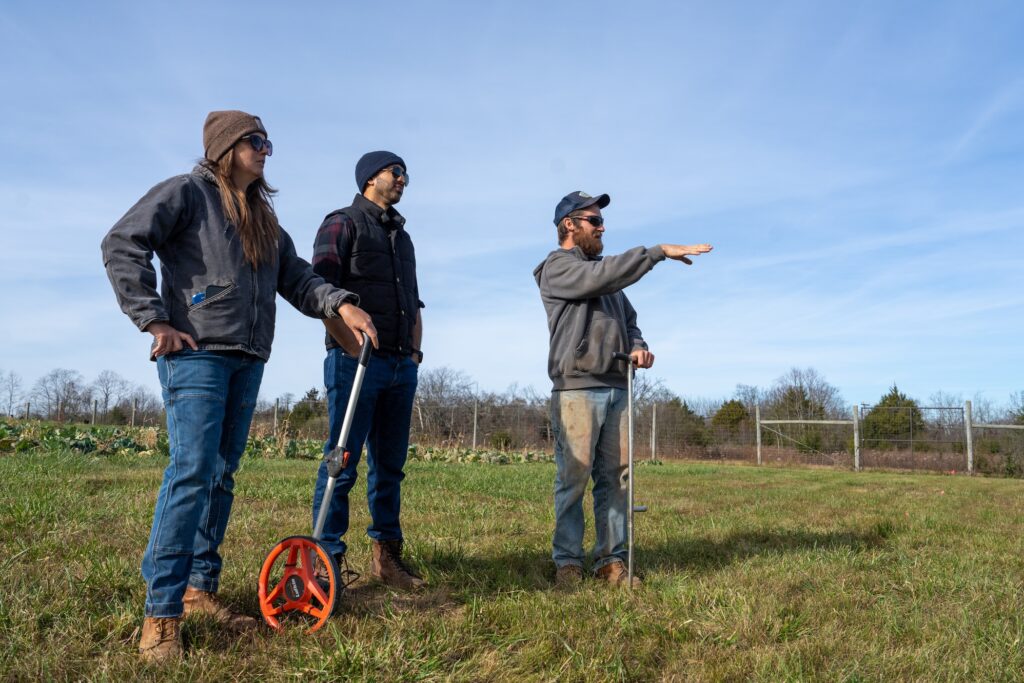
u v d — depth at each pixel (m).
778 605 3.11
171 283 2.50
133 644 2.39
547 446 22.66
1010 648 2.67
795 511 6.77
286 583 2.67
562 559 3.69
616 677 2.35
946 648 2.71
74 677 2.14
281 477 7.63
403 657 2.35
